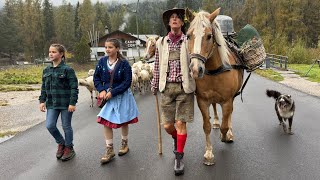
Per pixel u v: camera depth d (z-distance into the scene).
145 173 4.94
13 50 81.81
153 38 13.42
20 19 94.88
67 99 5.58
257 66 5.96
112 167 5.24
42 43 92.81
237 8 87.38
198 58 4.28
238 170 4.93
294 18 62.69
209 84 4.93
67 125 5.62
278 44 36.09
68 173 5.06
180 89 4.81
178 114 4.88
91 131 7.60
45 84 5.59
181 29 4.91
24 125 8.62
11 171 5.23
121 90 5.32
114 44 5.36
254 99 11.46
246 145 6.11
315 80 17.92
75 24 103.94
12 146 6.61
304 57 33.25
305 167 4.98
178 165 4.86
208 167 5.09
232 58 5.38
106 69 5.40
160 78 4.93
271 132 6.98
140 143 6.47
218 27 4.71
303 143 6.15
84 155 5.88
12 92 16.64
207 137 5.22
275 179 4.59
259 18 67.81
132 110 5.58
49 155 5.96
